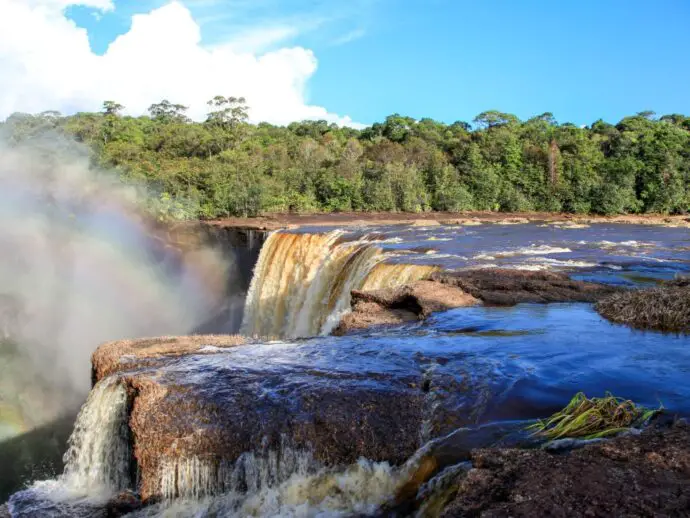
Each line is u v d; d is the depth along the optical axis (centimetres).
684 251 2206
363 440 674
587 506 430
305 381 790
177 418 718
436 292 1348
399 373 817
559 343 968
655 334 1027
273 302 2573
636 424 627
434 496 546
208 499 686
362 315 1269
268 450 680
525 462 518
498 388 758
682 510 414
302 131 8494
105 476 820
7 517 743
